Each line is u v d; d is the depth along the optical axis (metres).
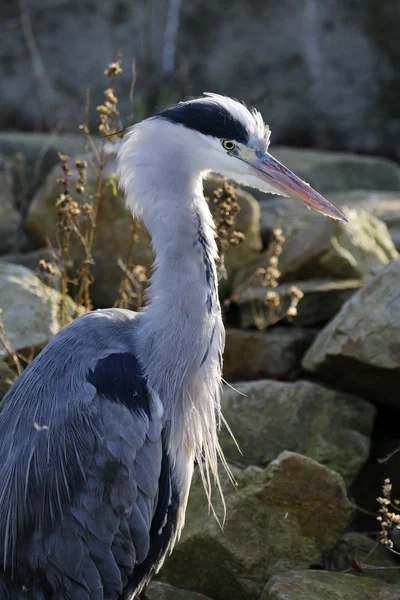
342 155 18.70
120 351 7.62
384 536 8.59
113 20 22.41
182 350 7.73
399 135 22.91
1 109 21.78
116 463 7.11
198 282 7.80
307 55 22.78
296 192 7.91
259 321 11.65
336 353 10.13
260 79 22.77
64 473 7.07
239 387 10.48
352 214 13.06
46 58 22.09
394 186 18.03
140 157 7.85
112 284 12.58
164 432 7.68
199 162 7.84
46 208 13.23
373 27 22.80
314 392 10.44
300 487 8.95
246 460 10.07
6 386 9.52
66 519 7.04
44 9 22.17
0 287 10.77
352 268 12.29
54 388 7.38
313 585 8.16
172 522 7.84
